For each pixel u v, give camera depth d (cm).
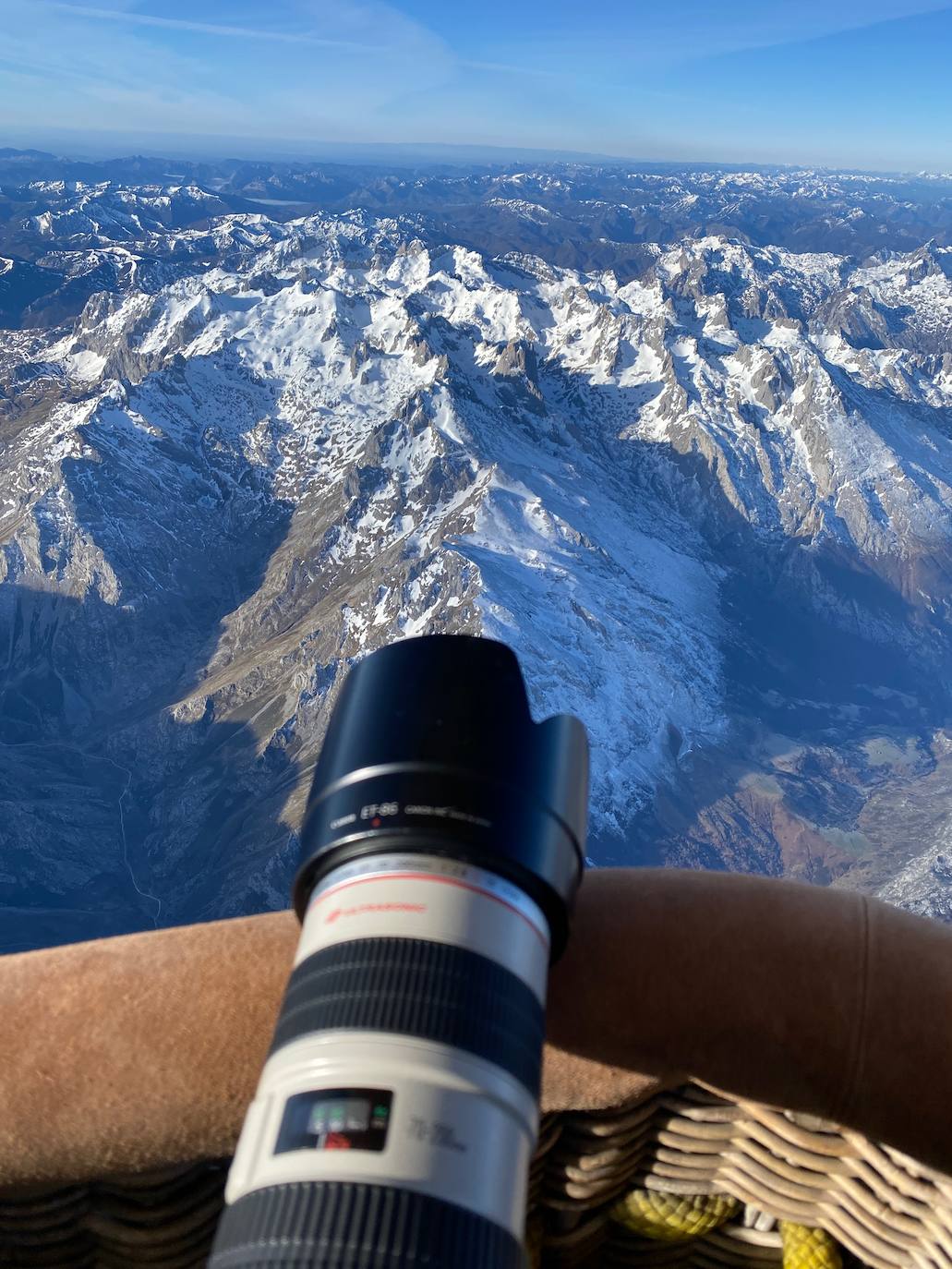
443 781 35
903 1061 45
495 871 33
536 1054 31
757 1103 48
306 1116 27
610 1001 47
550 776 38
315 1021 30
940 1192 50
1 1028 46
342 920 33
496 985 31
